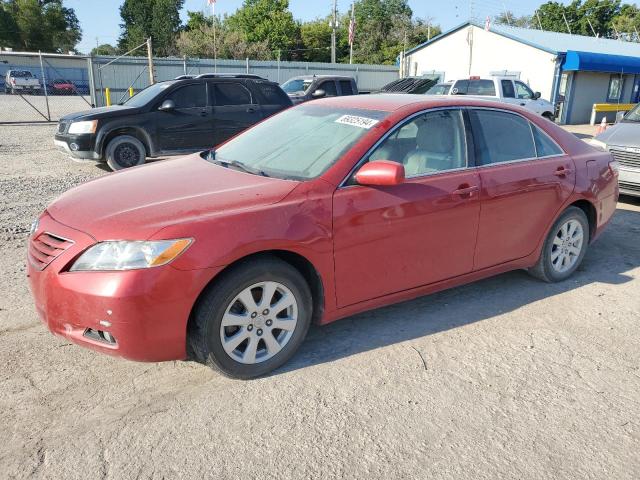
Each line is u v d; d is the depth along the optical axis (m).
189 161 4.12
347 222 3.32
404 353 3.57
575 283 4.84
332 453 2.63
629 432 2.85
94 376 3.21
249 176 3.55
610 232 6.52
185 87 9.98
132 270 2.76
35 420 2.81
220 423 2.83
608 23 55.88
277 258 3.16
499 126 4.27
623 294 4.62
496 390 3.19
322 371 3.33
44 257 3.00
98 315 2.78
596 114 25.78
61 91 41.34
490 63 27.00
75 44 68.50
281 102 10.91
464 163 3.97
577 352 3.64
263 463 2.56
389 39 55.81
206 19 53.81
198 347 3.04
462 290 4.62
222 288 2.95
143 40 59.31
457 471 2.54
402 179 3.27
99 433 2.72
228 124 10.33
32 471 2.46
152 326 2.81
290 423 2.84
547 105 17.48
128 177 3.72
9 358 3.37
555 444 2.74
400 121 3.70
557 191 4.47
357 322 4.00
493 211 4.05
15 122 18.47
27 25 62.66
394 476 2.50
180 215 2.96
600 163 4.94
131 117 9.55
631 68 25.28
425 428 2.83
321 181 3.34
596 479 2.51
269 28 50.28
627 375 3.38
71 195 3.48
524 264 4.48
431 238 3.74
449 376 3.32
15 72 39.75
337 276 3.37
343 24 57.38
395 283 3.67
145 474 2.47
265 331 3.19
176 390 3.10
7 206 6.95
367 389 3.16
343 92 15.70
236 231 2.96
